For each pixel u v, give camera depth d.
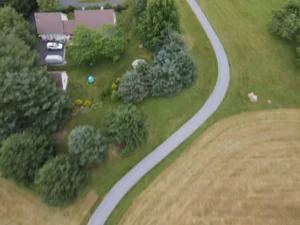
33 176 41.03
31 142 41.03
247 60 54.94
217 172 43.84
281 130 47.25
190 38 58.16
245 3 63.66
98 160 42.50
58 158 40.47
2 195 43.25
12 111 42.19
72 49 52.00
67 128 48.03
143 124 44.59
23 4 58.31
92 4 63.47
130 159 45.38
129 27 59.66
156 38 52.34
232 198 41.72
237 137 46.78
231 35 58.50
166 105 49.78
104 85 52.34
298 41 55.25
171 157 45.41
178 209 41.34
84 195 42.81
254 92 51.09
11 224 41.09
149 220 40.81
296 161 44.41
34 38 53.81
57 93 45.44
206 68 54.00
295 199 41.50
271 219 40.16
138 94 48.38
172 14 51.62
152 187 43.22
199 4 63.75
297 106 49.69
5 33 49.22
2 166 40.41
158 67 48.78
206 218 40.53
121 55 55.84
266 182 42.75
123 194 42.94
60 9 59.81
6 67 42.47
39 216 41.66
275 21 56.81
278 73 53.31
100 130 47.28
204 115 49.00
